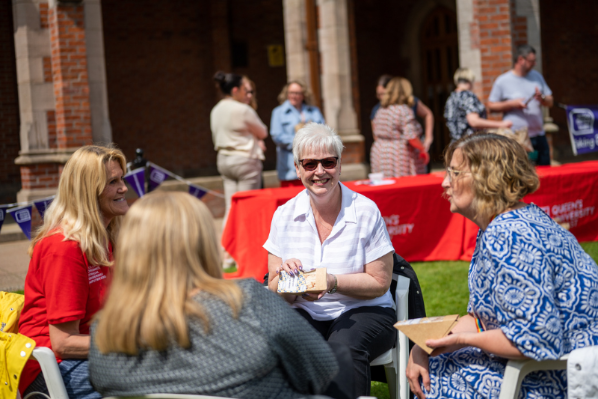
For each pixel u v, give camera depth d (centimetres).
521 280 188
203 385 157
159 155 1260
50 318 219
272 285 263
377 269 266
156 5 1238
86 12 823
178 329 155
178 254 162
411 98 651
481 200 207
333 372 173
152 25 1239
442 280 508
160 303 158
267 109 1333
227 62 1279
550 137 882
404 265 293
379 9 1457
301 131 269
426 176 611
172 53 1259
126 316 157
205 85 1289
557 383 197
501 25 801
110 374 162
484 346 195
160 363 158
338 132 973
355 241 267
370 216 270
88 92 830
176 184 1039
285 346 164
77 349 220
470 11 804
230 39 1286
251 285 169
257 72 1322
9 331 238
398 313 271
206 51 1285
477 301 208
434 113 1434
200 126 1289
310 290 243
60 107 827
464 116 645
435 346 207
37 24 827
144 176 577
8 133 1129
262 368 158
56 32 812
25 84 829
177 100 1268
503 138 212
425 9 1383
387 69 1467
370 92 1455
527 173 207
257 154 609
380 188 536
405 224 555
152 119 1251
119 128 1225
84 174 233
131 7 1219
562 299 194
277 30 1330
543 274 189
